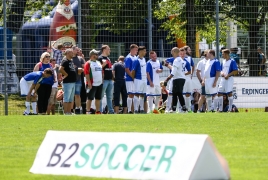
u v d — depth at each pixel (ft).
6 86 134.92
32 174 49.14
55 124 93.20
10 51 136.87
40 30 142.41
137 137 44.78
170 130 82.23
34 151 64.39
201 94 144.15
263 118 101.45
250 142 69.62
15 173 50.31
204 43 154.40
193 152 41.04
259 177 46.93
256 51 151.02
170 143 42.65
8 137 77.41
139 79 137.59
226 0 150.30
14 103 135.33
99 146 46.78
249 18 150.41
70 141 48.73
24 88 129.18
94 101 140.77
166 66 140.26
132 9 142.31
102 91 132.46
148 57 144.46
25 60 138.51
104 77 133.28
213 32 153.17
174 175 41.55
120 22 142.00
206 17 148.66
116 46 142.72
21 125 92.48
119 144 45.62
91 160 46.91
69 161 48.19
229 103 143.95
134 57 137.28
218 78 143.43
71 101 128.26
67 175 47.34
